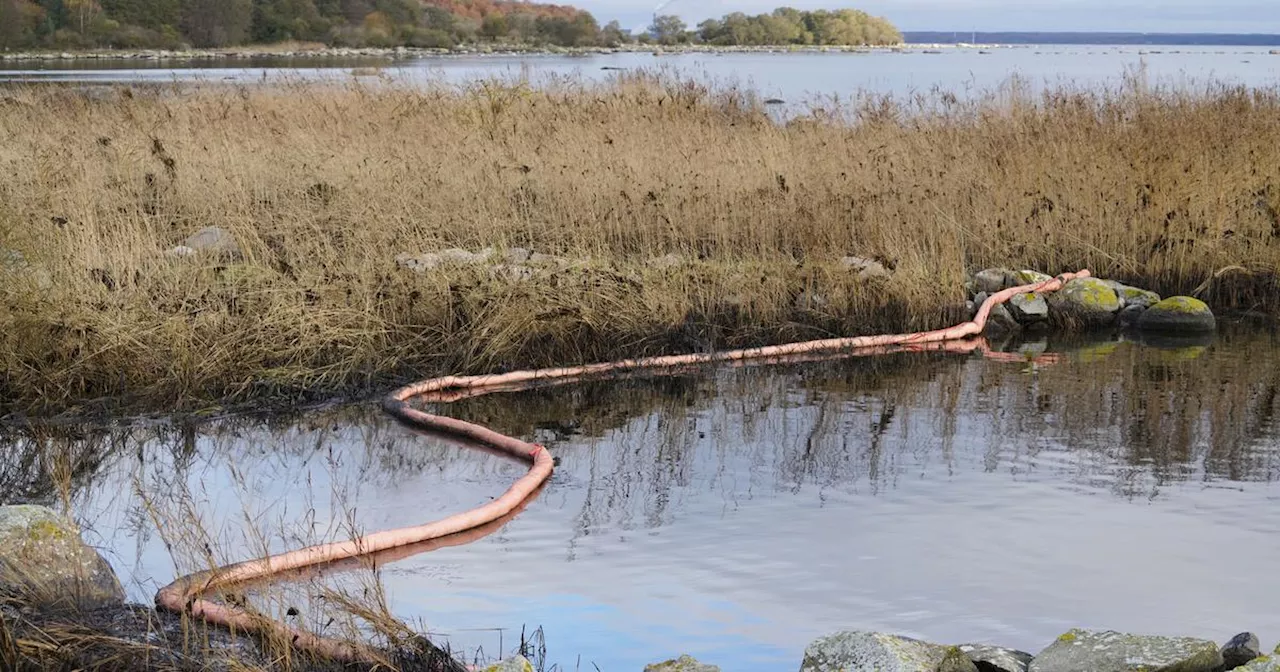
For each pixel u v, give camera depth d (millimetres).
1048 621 6078
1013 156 15758
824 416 9750
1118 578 6566
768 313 12312
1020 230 14492
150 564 6758
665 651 5758
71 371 9727
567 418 9773
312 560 6703
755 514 7547
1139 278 14148
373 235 12570
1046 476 8219
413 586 6496
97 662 5254
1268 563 6777
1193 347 12094
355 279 11250
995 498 7805
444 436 9281
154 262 11336
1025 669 5340
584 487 8078
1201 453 8688
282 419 9617
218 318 10359
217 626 5797
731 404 10125
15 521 6105
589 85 22359
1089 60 79688
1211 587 6469
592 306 11602
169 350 10047
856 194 14836
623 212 14367
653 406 10102
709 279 12516
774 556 6883
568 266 12156
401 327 10992
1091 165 15180
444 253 12414
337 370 10414
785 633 5949
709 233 14164
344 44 83688
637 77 22766
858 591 6406
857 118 19609
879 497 7809
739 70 51125
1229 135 15922
